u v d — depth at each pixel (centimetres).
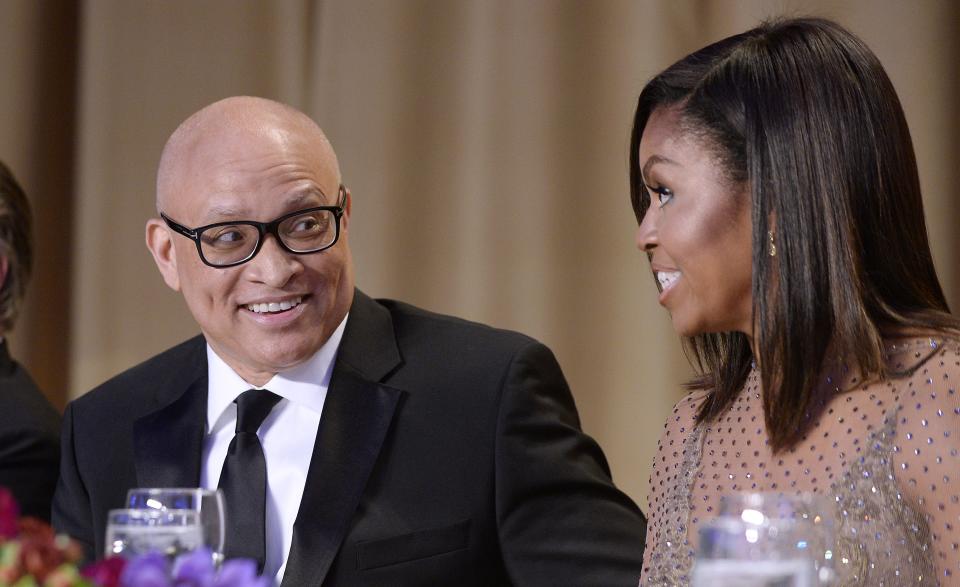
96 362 1366
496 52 1343
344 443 752
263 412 761
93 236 1371
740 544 375
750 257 553
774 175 536
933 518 510
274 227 735
